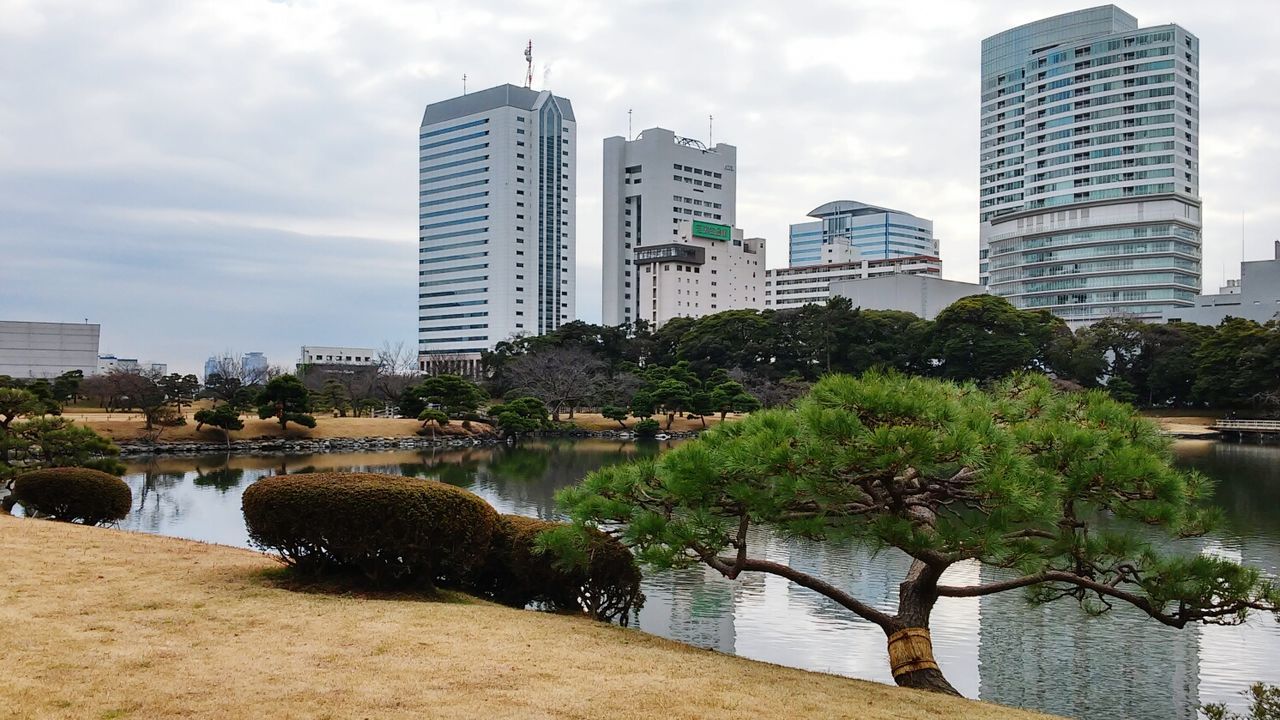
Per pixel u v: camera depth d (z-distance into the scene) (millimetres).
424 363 153500
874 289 126438
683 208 163375
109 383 70750
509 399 84062
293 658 7789
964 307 82812
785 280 177375
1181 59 131000
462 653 8312
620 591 13141
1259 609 9344
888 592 19500
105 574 10891
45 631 8172
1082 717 12992
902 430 7906
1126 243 126188
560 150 157125
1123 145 132250
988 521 8469
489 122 151875
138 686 6801
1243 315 102125
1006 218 140375
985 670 15141
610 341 101750
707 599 18703
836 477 8656
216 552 13305
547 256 155250
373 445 63562
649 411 75500
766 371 89625
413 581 11375
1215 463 50438
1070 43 138750
